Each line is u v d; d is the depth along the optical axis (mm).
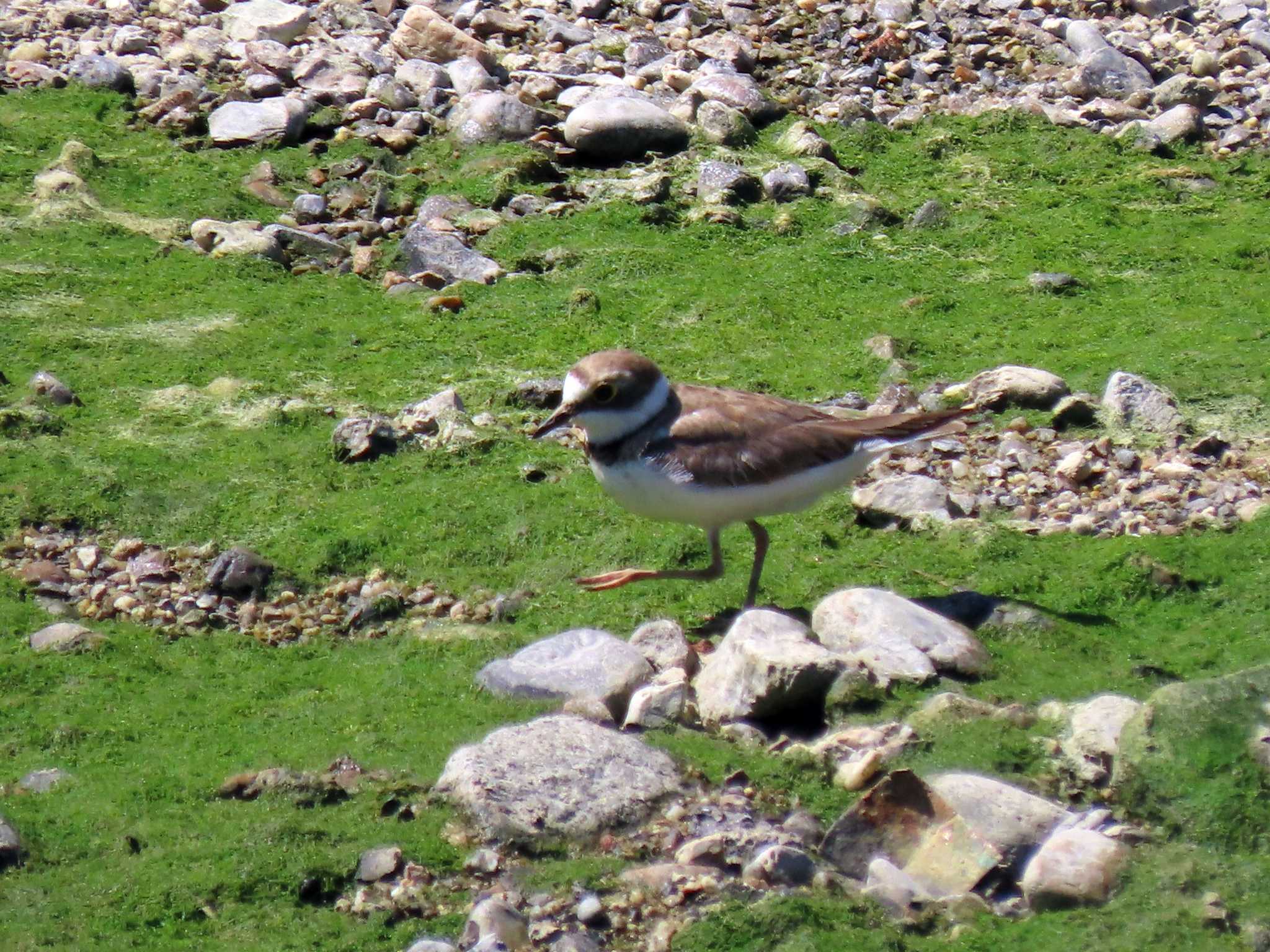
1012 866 7820
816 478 9844
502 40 21125
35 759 8820
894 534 11352
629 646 9602
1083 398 12828
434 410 12773
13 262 15234
